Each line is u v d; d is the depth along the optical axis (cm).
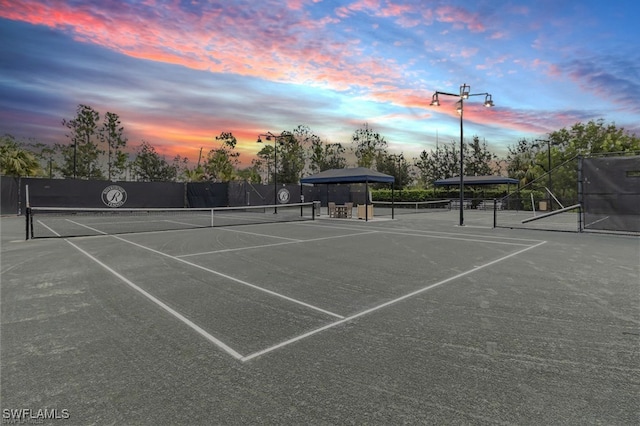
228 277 712
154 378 317
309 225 1952
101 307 521
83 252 1021
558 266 823
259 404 274
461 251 1048
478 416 258
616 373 323
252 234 1498
